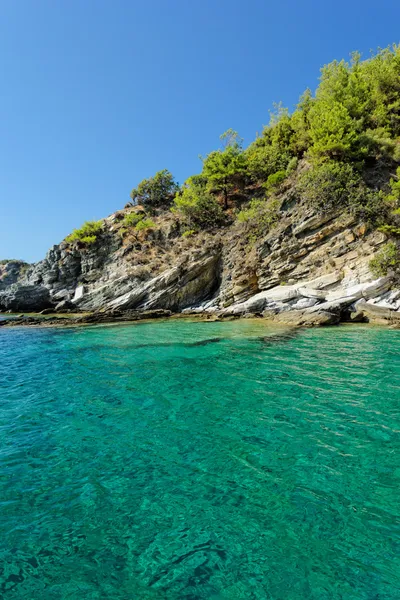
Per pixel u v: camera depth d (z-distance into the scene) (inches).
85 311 1537.9
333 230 1099.3
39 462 246.4
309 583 143.7
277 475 225.3
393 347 613.9
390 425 298.0
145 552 162.4
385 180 1178.6
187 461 244.8
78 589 142.6
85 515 189.2
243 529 176.1
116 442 276.1
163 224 1747.0
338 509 190.4
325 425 300.2
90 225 1793.8
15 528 179.3
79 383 440.8
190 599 136.6
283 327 874.8
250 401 362.3
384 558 156.3
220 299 1314.0
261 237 1285.7
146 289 1398.9
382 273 947.3
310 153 1336.1
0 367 537.0
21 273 2910.9
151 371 490.3
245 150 1882.4
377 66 1533.0
